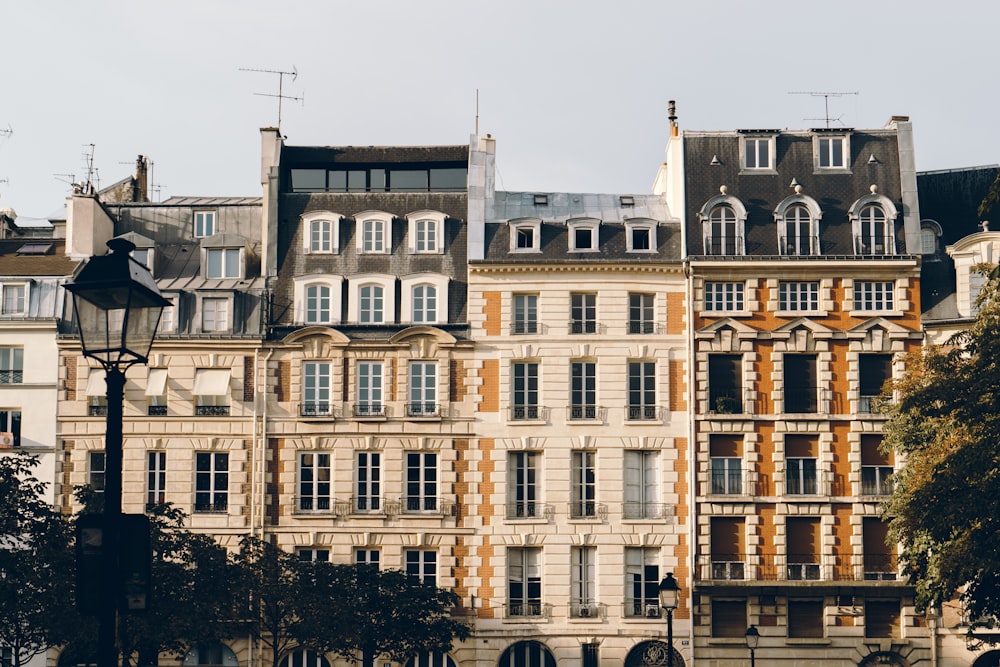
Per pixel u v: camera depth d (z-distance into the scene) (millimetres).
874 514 60688
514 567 61250
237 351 62500
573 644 60375
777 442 61219
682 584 60688
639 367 62500
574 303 62969
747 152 64750
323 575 53812
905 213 63625
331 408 61969
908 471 51312
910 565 49219
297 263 64188
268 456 61750
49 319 62438
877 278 62531
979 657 59594
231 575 50375
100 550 19219
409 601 54719
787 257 62188
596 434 61750
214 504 61656
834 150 65062
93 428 61906
